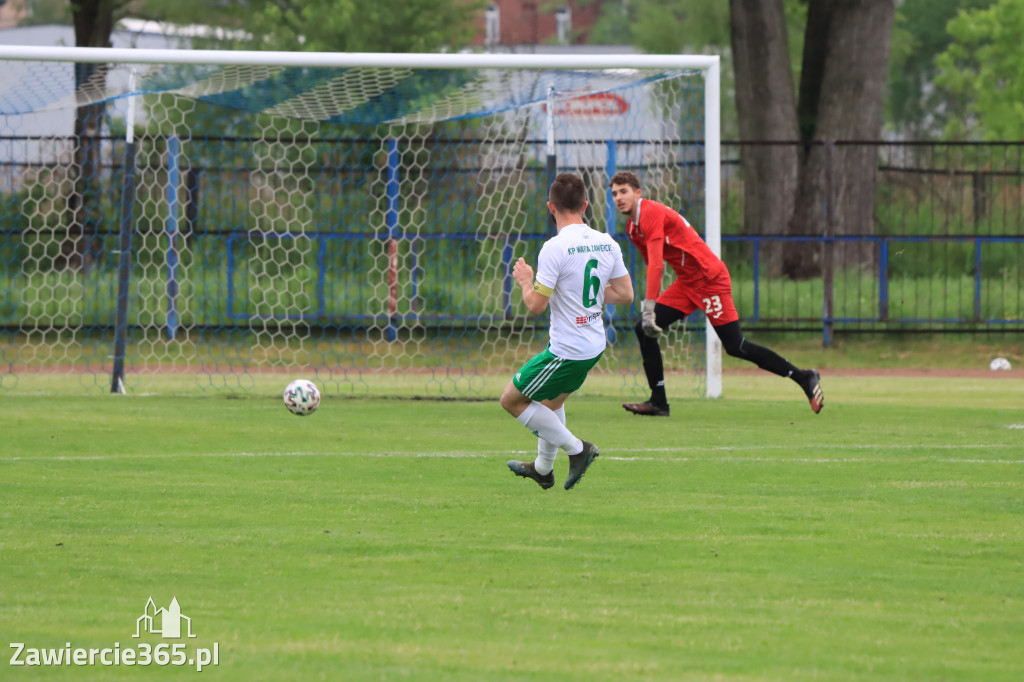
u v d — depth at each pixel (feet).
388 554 53.52
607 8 550.77
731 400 118.01
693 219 132.77
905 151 199.00
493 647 40.40
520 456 81.25
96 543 55.21
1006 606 45.68
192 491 68.23
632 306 157.07
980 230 227.61
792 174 221.05
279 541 55.77
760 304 205.05
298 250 192.34
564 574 50.16
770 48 220.84
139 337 177.68
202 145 214.48
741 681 37.27
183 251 186.70
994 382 142.82
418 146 205.46
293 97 141.90
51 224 196.34
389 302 172.76
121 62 116.98
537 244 188.55
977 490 69.21
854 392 129.39
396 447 85.40
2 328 174.81
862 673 38.09
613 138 165.89
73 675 37.68
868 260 220.64
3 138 171.42
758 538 56.95
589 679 37.37
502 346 176.24
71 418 98.89
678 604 45.70
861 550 54.54
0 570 50.19
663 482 71.56
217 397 117.70
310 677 37.42
